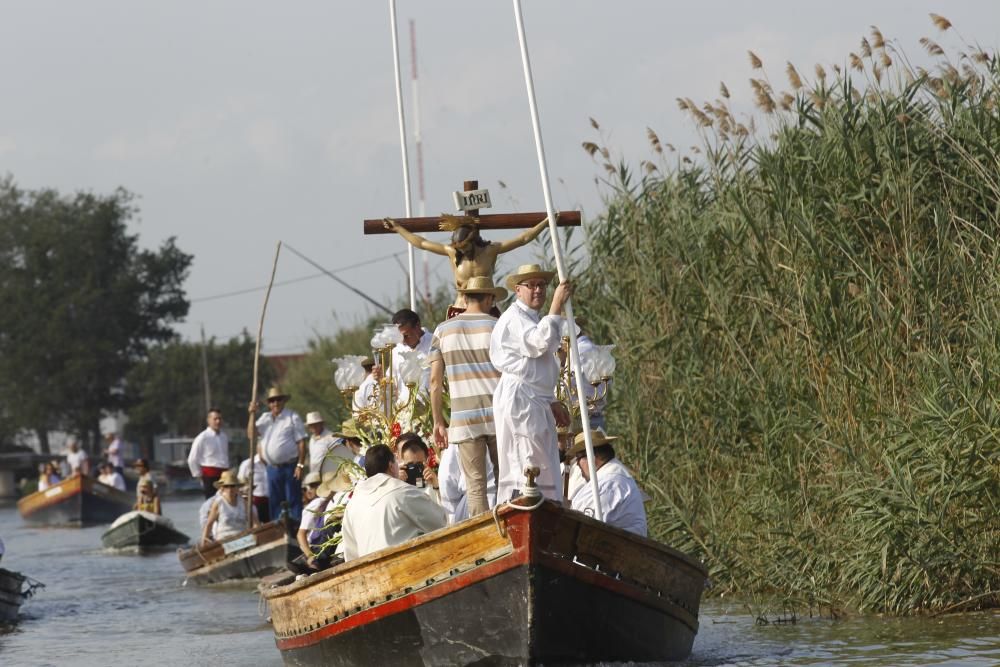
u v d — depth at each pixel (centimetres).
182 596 4784
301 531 4103
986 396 3127
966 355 3325
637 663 2512
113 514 10719
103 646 3472
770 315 3709
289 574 3228
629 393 3944
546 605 2344
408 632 2467
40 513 10675
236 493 5434
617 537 2434
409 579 2448
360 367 3522
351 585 2544
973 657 2581
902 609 3142
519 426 2448
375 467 2691
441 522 2634
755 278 3775
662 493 3741
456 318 2606
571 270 4381
